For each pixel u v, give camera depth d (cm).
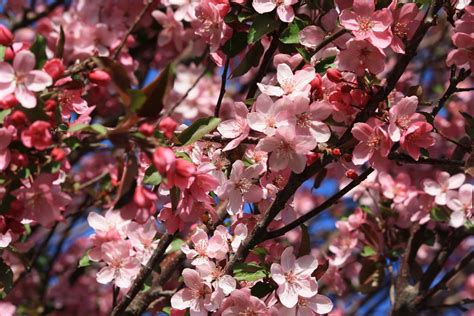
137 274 124
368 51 118
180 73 183
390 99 123
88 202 165
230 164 122
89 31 161
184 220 117
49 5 186
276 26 125
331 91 120
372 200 154
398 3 121
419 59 189
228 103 183
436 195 145
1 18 184
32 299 178
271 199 122
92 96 160
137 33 174
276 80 125
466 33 123
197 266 118
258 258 122
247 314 116
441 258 146
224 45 129
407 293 144
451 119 182
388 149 116
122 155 117
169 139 111
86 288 184
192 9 150
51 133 109
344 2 125
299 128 116
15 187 109
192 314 117
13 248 131
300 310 117
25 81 109
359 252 152
